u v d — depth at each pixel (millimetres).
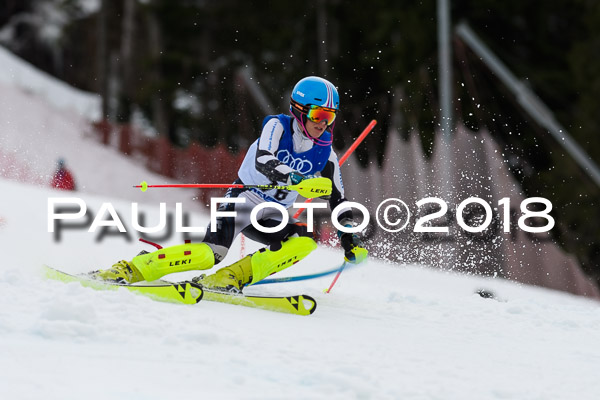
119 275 12016
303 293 14758
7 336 8211
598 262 59312
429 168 39156
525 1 69312
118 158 64625
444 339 11406
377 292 16188
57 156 60906
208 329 9633
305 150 12617
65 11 108750
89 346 8242
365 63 76062
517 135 57969
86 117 79125
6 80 79688
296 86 12508
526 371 9711
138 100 85000
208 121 81625
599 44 67125
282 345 9422
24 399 6258
